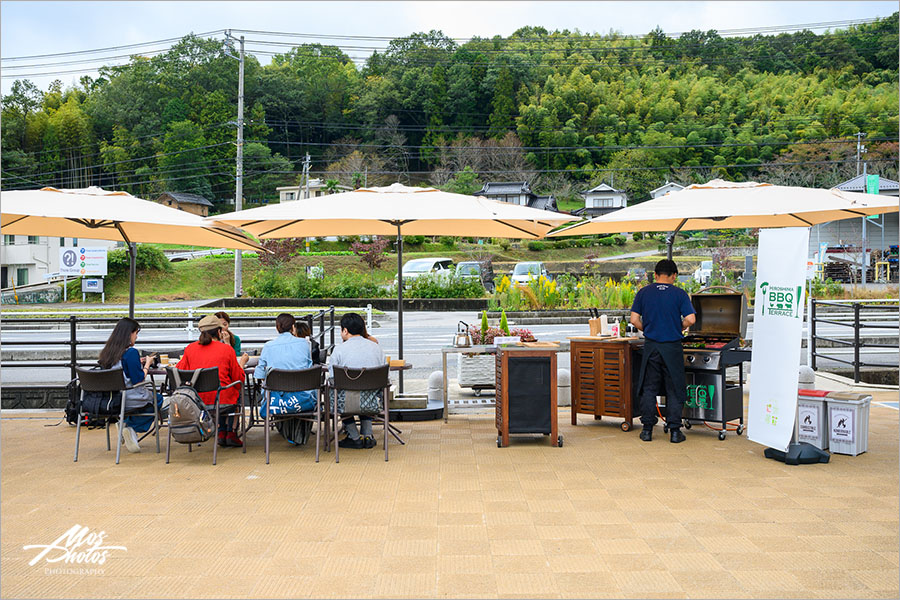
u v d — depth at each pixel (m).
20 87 88.69
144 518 4.73
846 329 18.31
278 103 93.88
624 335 7.95
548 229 8.61
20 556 4.05
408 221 8.08
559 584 3.62
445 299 25.48
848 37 83.19
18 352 14.38
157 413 6.70
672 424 6.96
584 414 8.48
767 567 3.82
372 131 91.44
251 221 6.59
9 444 7.16
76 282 36.19
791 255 6.18
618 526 4.50
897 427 7.61
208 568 3.87
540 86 90.44
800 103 72.81
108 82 89.75
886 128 63.03
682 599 3.44
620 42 98.62
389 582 3.66
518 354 6.78
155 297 36.59
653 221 8.12
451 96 91.19
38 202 6.43
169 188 77.31
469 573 3.77
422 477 5.72
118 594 3.54
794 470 5.88
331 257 44.25
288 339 6.62
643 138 76.56
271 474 5.87
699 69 87.44
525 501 5.05
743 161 70.44
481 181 76.31
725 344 7.25
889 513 4.73
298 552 4.09
